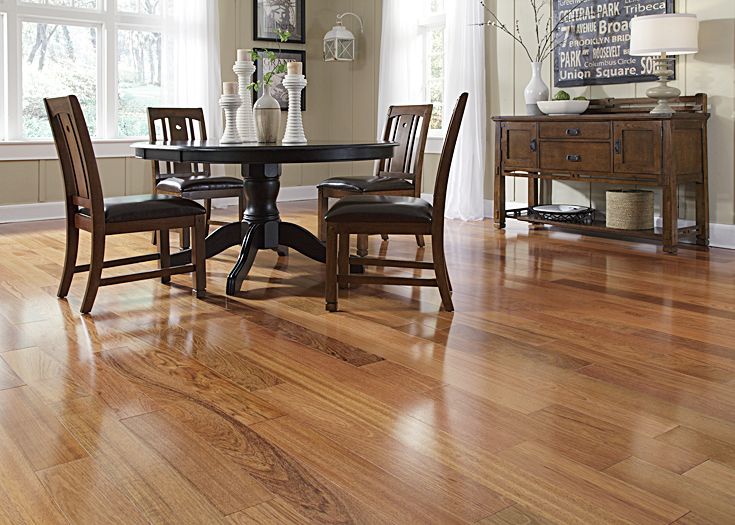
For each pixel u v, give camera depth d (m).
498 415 2.08
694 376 2.38
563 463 1.79
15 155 5.80
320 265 4.18
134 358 2.57
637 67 4.98
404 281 3.18
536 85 5.29
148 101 6.52
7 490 1.66
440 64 6.62
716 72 4.65
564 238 5.07
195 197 4.45
